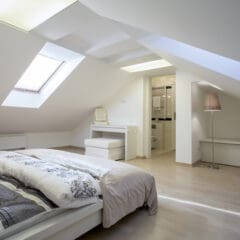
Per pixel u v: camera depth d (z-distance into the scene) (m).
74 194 1.46
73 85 4.45
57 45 3.29
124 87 5.35
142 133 5.02
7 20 2.58
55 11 2.35
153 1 0.93
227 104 4.82
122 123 5.41
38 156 2.42
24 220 1.25
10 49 2.96
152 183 2.23
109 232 1.79
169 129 6.58
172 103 6.51
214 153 4.53
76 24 2.62
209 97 4.17
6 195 1.44
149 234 1.77
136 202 2.01
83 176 1.69
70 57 3.83
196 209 2.26
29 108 4.55
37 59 3.85
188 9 0.87
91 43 3.34
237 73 2.07
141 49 3.56
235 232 1.82
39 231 1.27
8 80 3.49
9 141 5.09
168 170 3.87
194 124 4.35
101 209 1.72
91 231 1.81
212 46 1.36
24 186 1.65
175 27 1.21
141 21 1.39
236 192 2.77
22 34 2.81
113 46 3.44
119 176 1.94
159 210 2.23
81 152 5.67
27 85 4.37
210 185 3.04
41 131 5.77
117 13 1.46
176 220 2.02
